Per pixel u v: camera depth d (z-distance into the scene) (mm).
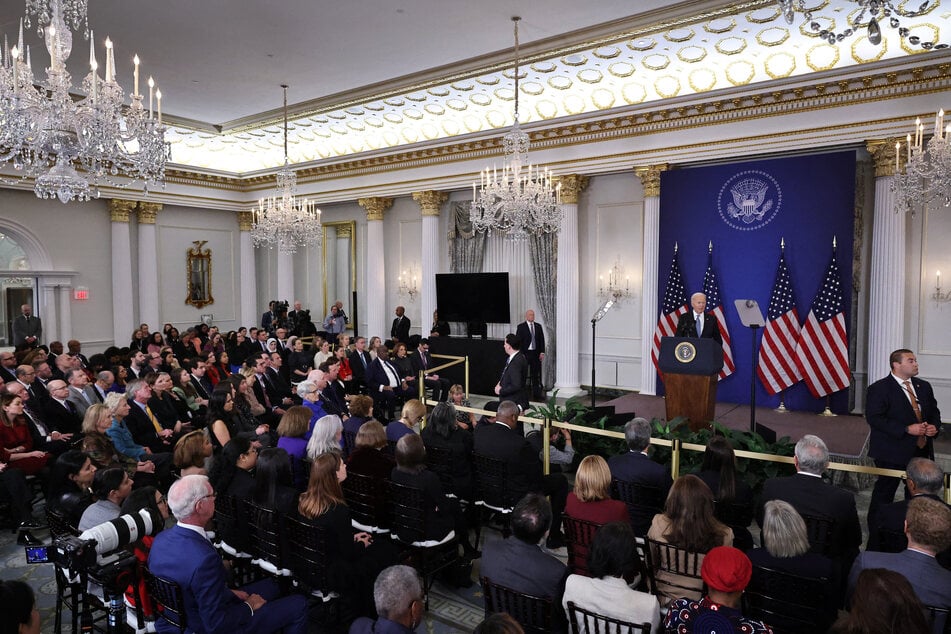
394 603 2465
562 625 2965
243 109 12195
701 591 3092
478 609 4242
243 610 3010
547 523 3000
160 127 6043
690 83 10211
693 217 10164
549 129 11211
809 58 9188
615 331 11703
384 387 9469
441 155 13078
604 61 9836
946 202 6984
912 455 4953
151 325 15164
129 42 8570
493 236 13383
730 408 9453
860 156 9227
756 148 9516
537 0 7320
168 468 5957
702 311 6816
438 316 13375
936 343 8875
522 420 6137
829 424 8219
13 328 12922
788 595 2922
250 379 7785
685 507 3148
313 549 3572
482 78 10578
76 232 14086
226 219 17125
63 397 6496
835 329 8992
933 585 2662
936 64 7863
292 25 8000
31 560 3246
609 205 11641
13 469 5340
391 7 7477
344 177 14750
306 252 16906
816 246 9195
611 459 4434
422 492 4109
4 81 5156
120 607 3215
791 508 3002
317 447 4730
